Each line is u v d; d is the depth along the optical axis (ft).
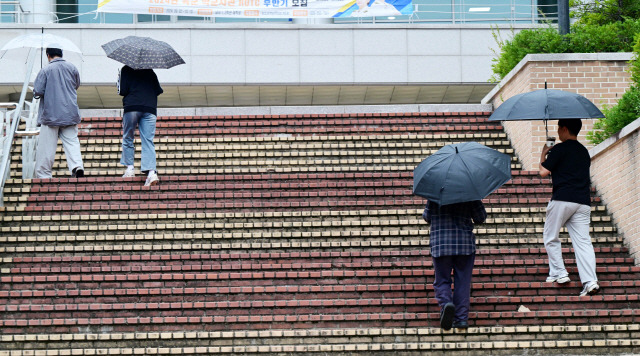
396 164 71.31
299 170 69.00
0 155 64.54
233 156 71.20
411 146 73.41
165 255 55.31
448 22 124.67
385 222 59.77
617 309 50.75
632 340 48.14
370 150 72.69
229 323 49.70
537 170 68.03
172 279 53.31
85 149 72.23
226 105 129.39
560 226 52.16
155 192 63.41
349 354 47.65
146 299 51.78
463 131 77.30
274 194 62.95
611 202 60.75
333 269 54.39
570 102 52.90
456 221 48.19
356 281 53.11
